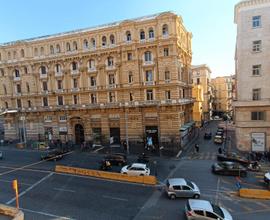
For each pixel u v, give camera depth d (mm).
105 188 30141
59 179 34250
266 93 42781
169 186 26625
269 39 41969
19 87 69062
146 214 23016
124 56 55250
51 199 27375
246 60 43656
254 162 36406
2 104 71875
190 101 64500
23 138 69188
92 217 22859
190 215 20344
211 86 118125
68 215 23422
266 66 42500
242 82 44375
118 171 37438
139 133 55625
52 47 63156
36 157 49219
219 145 54688
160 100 52750
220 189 28859
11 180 34531
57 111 63625
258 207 23891
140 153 48594
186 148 52719
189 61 67562
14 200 27391
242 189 26688
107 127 58625
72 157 48094
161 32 51531
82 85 60406
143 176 31734
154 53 53188
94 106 58594
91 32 57656
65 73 61844
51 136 64938
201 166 38719
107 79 58000
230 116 110438
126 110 55750
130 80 55781
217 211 20547
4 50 68438
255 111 43938
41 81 65500
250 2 42406
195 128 73250
